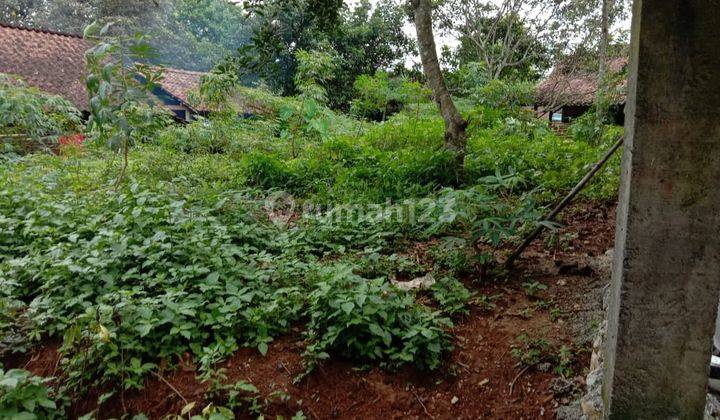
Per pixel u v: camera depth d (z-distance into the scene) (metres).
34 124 8.48
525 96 12.60
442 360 2.78
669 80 1.39
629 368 1.60
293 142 9.95
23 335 3.04
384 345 2.80
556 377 2.57
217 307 3.01
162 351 2.76
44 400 2.28
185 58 18.83
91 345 2.71
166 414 2.47
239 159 8.73
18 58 12.90
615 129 9.38
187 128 9.64
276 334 2.97
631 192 1.48
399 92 11.19
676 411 1.60
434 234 4.53
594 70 17.12
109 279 3.25
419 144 8.51
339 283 2.99
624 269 1.54
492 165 6.36
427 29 6.38
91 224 4.07
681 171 1.44
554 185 5.66
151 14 18.16
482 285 3.59
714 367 1.98
